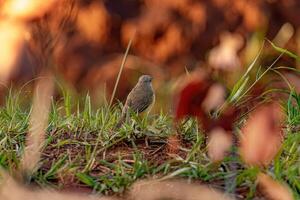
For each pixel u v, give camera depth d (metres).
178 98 4.41
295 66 15.38
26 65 13.43
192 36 16.14
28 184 5.62
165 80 15.61
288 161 5.78
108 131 6.89
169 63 16.11
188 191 5.44
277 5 16.33
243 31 16.14
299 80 10.57
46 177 5.72
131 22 16.19
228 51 11.20
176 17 16.25
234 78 11.34
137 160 5.82
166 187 5.49
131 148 6.40
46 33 12.59
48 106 7.25
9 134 6.88
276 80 10.62
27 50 13.20
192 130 6.63
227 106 6.32
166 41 16.16
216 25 16.19
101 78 15.69
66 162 6.07
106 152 6.31
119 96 15.69
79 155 6.08
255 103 6.77
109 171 5.88
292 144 6.09
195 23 16.16
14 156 5.82
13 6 8.03
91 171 5.88
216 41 16.11
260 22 16.17
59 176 5.75
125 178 5.58
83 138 6.76
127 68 15.75
